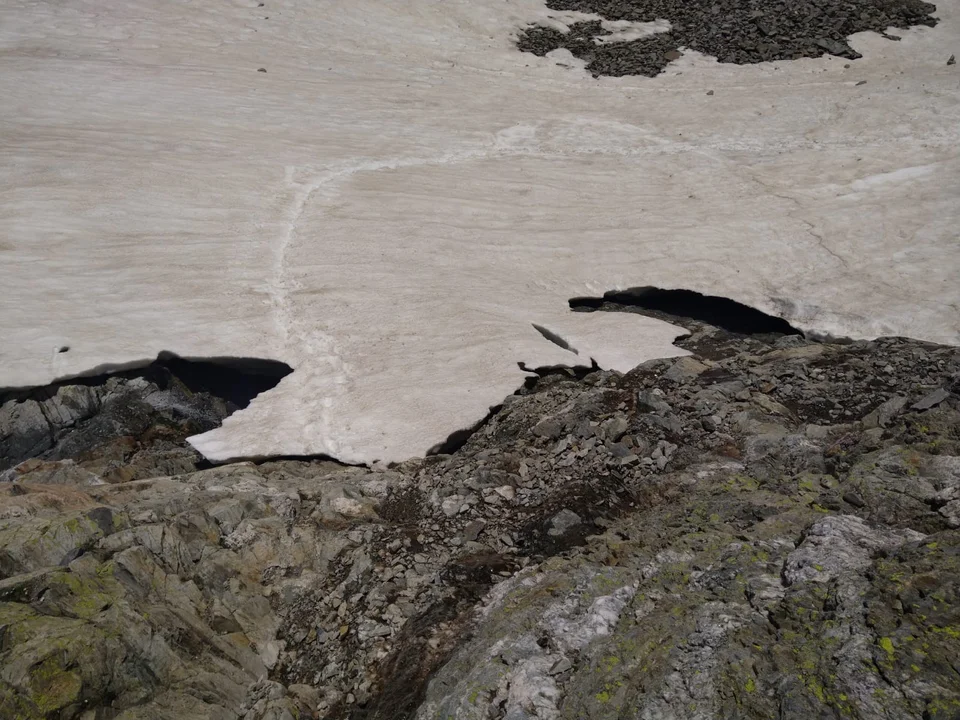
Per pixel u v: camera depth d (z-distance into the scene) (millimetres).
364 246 20719
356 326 17203
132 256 19781
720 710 5969
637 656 6789
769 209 22531
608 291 19344
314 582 10164
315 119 29203
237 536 10625
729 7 38906
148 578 9164
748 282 19234
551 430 12859
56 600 8242
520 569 9734
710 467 10992
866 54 34688
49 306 17391
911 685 5590
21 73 29641
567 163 26875
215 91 30438
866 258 19641
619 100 32750
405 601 9422
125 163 23875
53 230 20328
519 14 40375
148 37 35375
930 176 23250
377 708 8156
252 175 24328
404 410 14266
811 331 17422
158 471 13695
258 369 16672
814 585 6930
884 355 14203
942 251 19297
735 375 13727
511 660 7289
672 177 25531
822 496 9164
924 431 11148
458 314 17562
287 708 8328
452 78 34969
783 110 29547
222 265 19656
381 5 40438
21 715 7039
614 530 9914
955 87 28781
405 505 11586
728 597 7277
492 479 11633
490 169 26125
